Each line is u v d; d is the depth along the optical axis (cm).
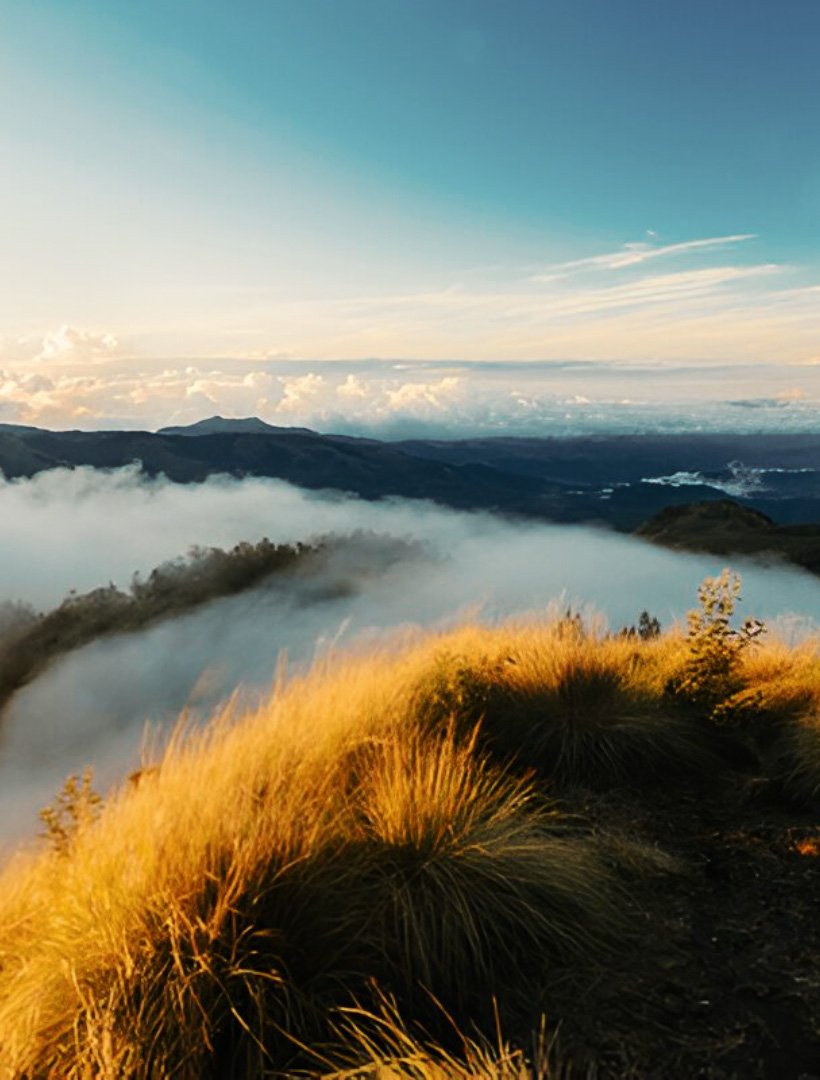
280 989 268
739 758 550
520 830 372
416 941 291
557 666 606
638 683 646
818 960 289
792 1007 262
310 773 409
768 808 454
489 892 317
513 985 285
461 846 338
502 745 544
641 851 382
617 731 541
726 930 315
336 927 294
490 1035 257
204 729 437
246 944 276
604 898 331
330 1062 237
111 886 303
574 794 483
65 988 266
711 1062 238
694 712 618
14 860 383
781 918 322
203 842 309
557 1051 246
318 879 307
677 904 338
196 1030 246
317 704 523
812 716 562
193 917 280
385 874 323
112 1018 242
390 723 512
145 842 316
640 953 302
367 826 355
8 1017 261
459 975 286
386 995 276
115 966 265
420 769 401
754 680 700
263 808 346
